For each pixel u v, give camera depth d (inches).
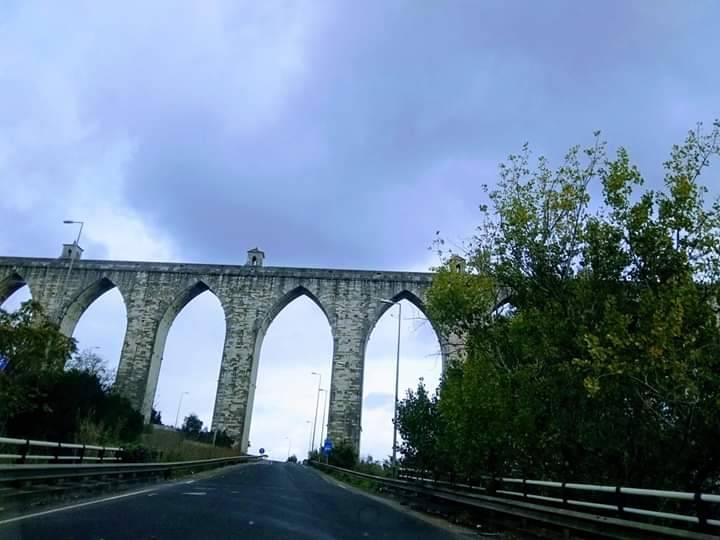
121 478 850.1
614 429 589.9
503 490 743.7
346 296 2326.5
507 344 733.9
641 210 582.2
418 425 1105.4
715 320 495.5
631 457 584.4
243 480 1151.6
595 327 567.5
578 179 692.7
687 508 522.0
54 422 1015.6
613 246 609.0
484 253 766.5
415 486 1039.0
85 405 1139.3
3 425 877.8
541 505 605.6
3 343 871.1
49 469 605.6
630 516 533.6
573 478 659.4
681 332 486.6
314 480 1477.6
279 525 477.7
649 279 583.5
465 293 781.9
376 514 686.5
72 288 2400.3
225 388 2250.2
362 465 1803.6
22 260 2468.0
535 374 657.6
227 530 421.1
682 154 573.9
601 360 512.7
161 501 591.5
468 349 784.3
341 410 2175.2
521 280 710.5
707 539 369.7
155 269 2410.2
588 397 586.2
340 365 2233.0
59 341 946.1
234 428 2199.8
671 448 547.5
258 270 2396.7
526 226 700.0
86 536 349.1
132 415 1412.4
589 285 621.3
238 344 2305.6
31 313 927.7
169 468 1051.9
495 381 716.7
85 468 702.5
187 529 408.8
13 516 408.5
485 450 770.8
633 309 570.3
